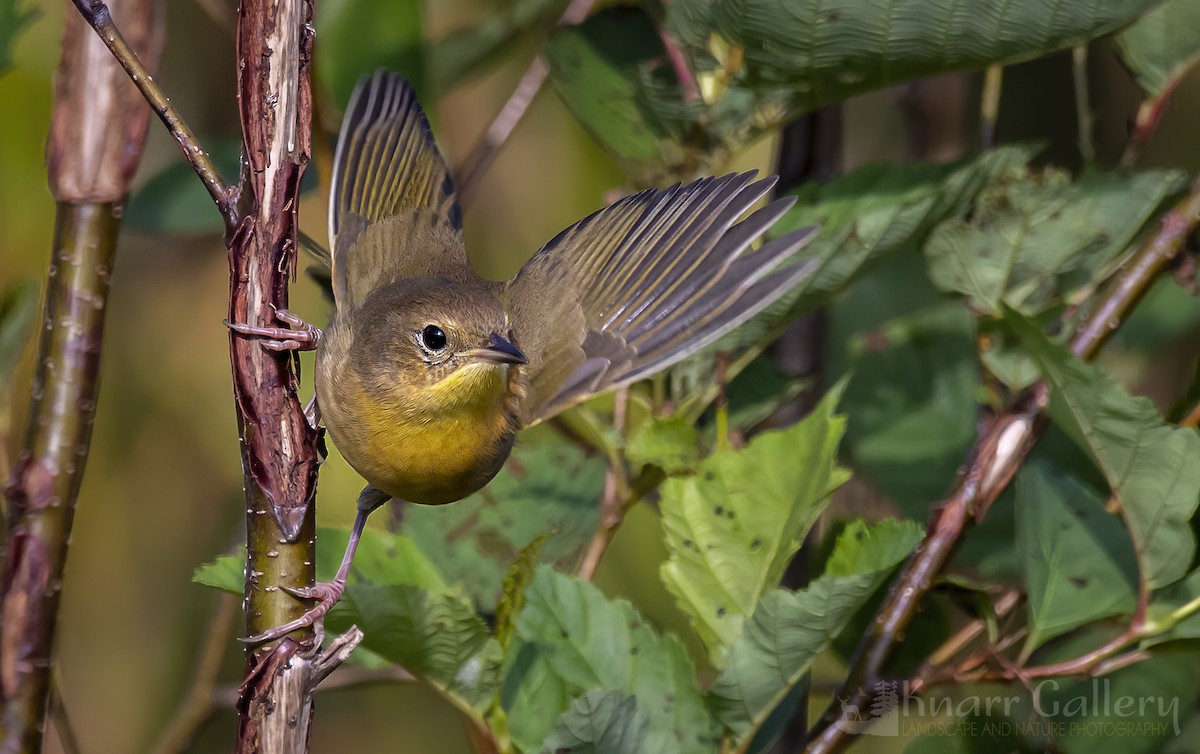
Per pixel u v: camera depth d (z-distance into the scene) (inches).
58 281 126.2
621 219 127.0
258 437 123.7
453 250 128.1
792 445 125.7
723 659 125.6
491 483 127.3
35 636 126.0
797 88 126.6
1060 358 125.1
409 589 124.7
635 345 126.3
